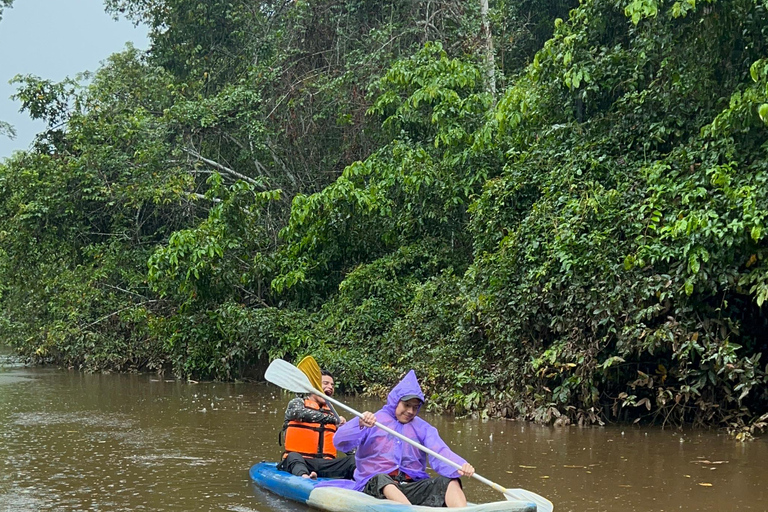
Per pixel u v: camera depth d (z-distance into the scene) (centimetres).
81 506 589
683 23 983
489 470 710
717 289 893
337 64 1791
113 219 1828
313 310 1540
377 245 1534
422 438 568
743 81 967
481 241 1210
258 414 1087
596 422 974
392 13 1741
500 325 1051
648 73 1067
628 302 914
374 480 550
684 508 575
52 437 898
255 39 1942
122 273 1727
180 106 1759
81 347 1695
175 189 1648
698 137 969
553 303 988
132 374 1659
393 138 1588
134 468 727
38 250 1783
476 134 1331
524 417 1012
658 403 910
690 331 896
